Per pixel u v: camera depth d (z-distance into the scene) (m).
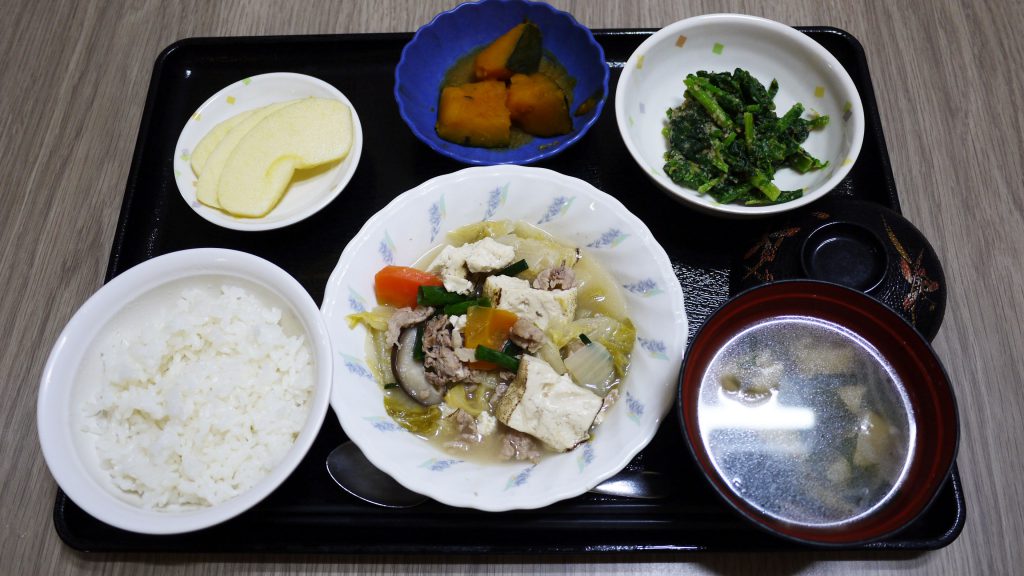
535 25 0.44
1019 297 0.40
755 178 0.39
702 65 0.44
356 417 0.32
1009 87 0.46
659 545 0.33
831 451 0.30
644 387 0.33
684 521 0.33
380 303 0.37
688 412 0.30
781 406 0.31
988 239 0.42
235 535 0.34
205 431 0.32
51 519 0.36
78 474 0.30
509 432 0.34
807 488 0.30
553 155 0.39
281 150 0.40
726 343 0.32
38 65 0.49
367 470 0.34
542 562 0.35
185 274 0.34
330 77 0.45
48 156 0.46
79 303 0.42
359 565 0.35
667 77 0.43
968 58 0.47
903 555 0.35
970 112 0.45
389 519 0.34
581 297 0.37
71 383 0.32
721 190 0.40
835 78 0.41
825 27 0.45
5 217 0.44
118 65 0.48
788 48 0.42
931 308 0.34
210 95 0.45
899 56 0.47
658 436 0.35
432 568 0.35
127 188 0.41
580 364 0.35
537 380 0.33
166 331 0.34
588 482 0.31
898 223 0.35
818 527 0.28
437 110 0.44
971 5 0.49
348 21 0.48
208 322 0.34
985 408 0.38
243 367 0.34
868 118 0.42
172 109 0.45
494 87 0.42
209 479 0.32
